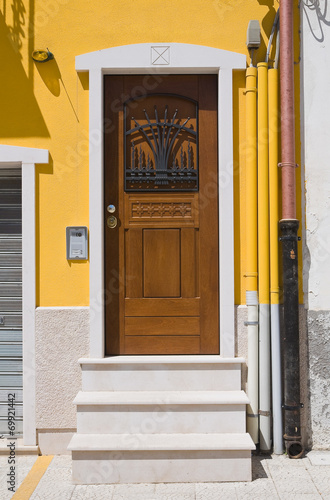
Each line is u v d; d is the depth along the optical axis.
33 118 4.13
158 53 4.07
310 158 4.11
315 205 4.10
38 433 4.11
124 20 4.11
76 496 3.41
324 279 4.09
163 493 3.44
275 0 4.13
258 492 3.44
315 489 3.47
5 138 4.13
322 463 3.85
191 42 4.11
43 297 4.12
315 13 4.12
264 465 3.83
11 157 4.11
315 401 4.07
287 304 3.97
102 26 4.11
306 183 4.11
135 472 3.60
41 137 4.13
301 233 4.11
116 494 3.44
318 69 4.11
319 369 4.07
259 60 4.15
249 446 3.56
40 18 4.12
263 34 4.14
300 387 4.09
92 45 4.12
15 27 4.13
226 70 4.08
